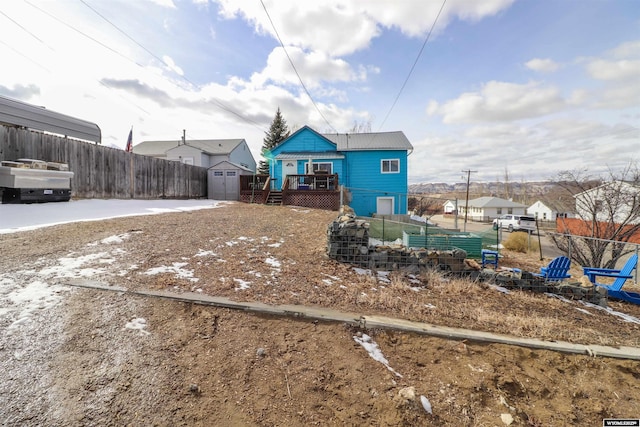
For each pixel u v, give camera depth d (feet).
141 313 8.89
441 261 16.89
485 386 8.20
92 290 9.79
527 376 8.77
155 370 6.91
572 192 40.60
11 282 9.71
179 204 36.22
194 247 15.70
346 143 55.57
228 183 59.06
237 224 23.15
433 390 7.82
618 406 8.30
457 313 11.80
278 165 54.13
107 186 33.60
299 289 12.16
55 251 12.89
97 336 7.68
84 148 30.53
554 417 7.77
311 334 9.16
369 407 6.99
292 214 31.60
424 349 9.23
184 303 9.66
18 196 22.33
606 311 14.64
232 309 9.75
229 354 7.84
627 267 17.25
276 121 118.01
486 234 34.22
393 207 52.03
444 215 162.71
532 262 26.00
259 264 14.44
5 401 5.67
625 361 9.63
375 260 16.76
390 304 11.82
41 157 26.12
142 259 13.00
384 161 52.37
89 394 6.07
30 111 28.25
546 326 11.24
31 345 7.04
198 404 6.31
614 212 34.30
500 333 10.34
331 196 41.60
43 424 5.38
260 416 6.32
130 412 5.87
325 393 7.21
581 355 9.66
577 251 34.60
